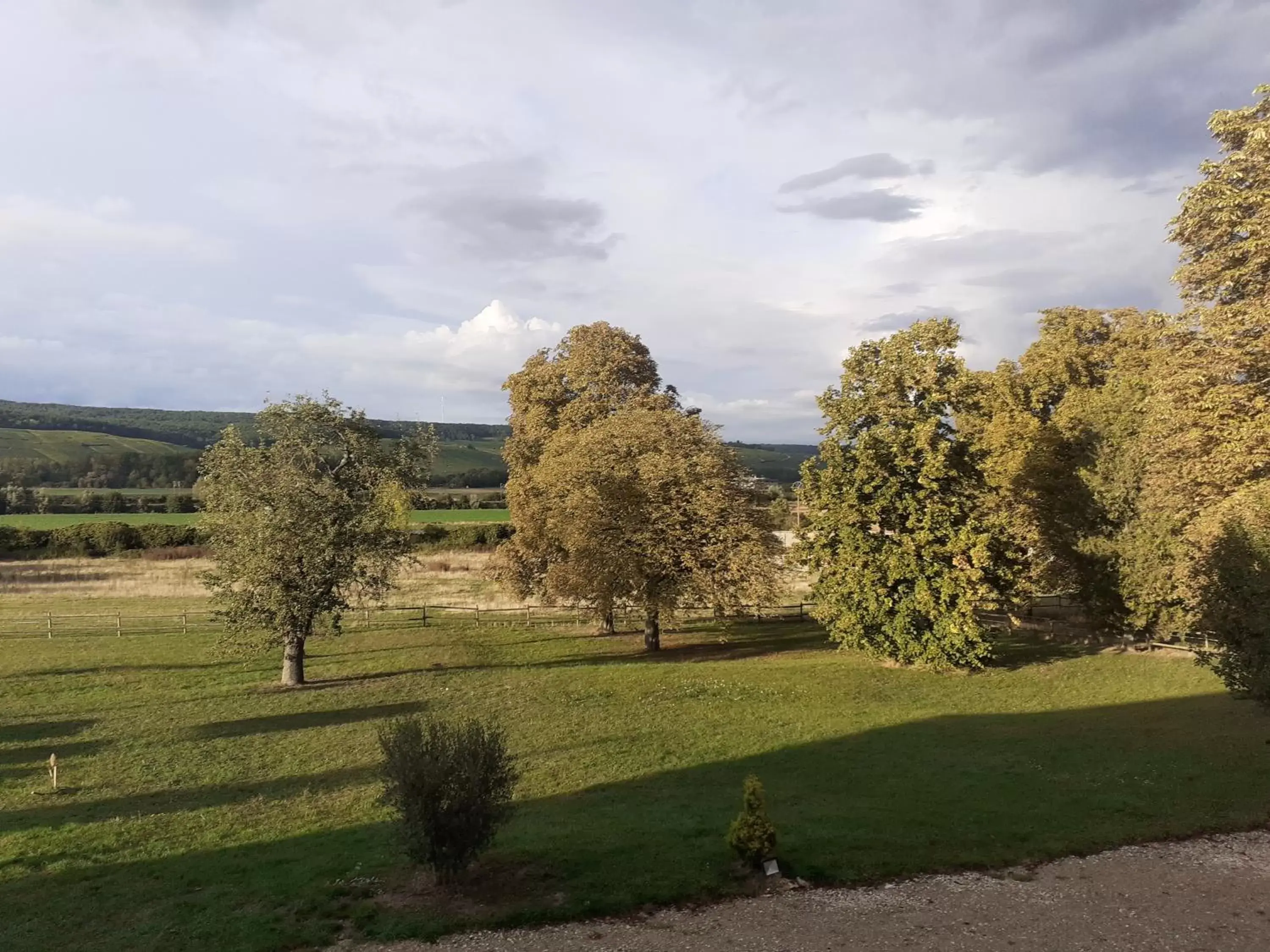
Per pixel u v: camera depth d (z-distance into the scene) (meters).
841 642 29.70
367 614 43.94
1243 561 15.52
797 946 9.10
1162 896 10.32
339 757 18.58
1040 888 10.59
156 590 52.88
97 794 16.30
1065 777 15.32
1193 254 23.47
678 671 27.98
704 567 30.91
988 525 27.36
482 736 11.22
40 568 61.34
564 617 44.19
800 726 20.33
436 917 9.89
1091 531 31.67
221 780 17.12
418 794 10.38
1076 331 45.56
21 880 11.87
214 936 9.61
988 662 28.62
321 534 26.20
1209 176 22.47
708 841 12.18
